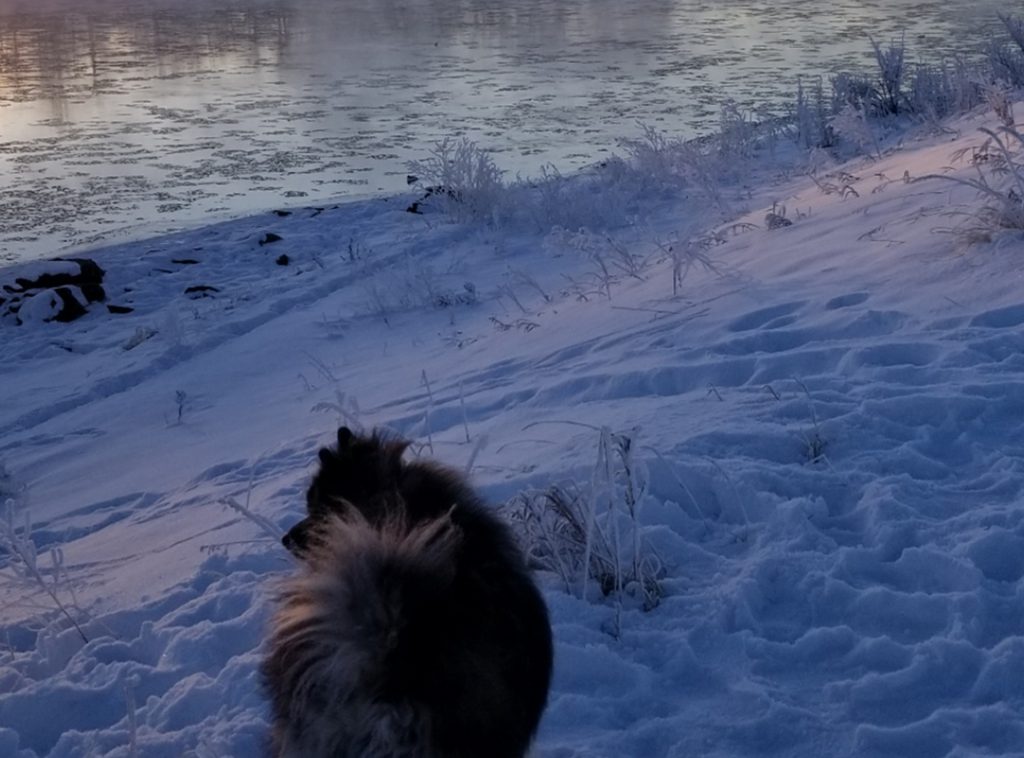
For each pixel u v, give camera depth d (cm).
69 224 900
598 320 450
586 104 1364
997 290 351
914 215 446
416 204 870
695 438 290
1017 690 197
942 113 799
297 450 393
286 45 2197
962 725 190
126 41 2305
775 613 228
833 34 2052
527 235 745
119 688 236
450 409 378
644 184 783
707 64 1697
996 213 392
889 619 221
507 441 327
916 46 1689
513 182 859
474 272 673
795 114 945
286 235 834
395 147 1164
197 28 2553
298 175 1055
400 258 733
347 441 200
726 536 256
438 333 547
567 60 1819
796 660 213
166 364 587
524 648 174
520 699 171
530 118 1287
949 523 245
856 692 200
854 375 318
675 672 214
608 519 253
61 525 382
